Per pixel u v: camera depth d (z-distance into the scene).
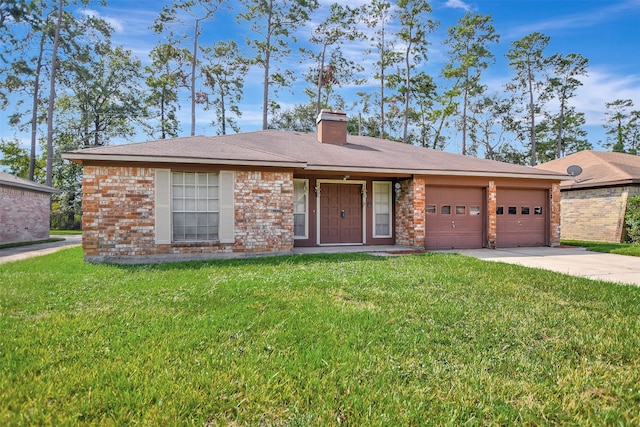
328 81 33.38
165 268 7.32
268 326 3.75
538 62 35.59
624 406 2.39
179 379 2.63
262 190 9.56
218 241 9.24
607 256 9.90
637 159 18.06
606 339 3.46
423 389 2.56
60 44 28.00
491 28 31.84
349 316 4.06
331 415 2.25
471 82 32.84
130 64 32.56
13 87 28.20
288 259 8.60
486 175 11.66
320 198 12.02
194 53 30.62
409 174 11.30
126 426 2.11
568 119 38.00
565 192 16.41
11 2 25.84
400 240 12.23
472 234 12.11
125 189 8.63
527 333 3.63
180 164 8.95
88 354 3.01
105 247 8.52
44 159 33.09
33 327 3.62
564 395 2.51
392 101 33.88
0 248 12.91
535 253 10.64
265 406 2.33
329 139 13.87
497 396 2.49
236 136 13.30
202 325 3.74
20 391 2.40
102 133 32.19
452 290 5.36
